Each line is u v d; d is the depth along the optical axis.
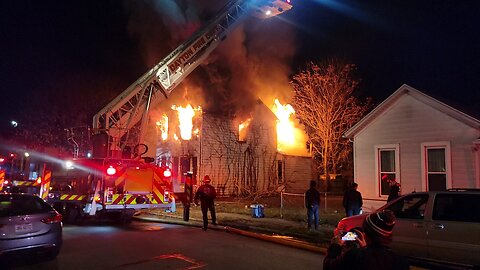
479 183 11.35
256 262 7.91
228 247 9.50
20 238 7.55
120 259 8.11
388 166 13.86
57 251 8.19
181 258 8.22
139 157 15.24
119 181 12.76
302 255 8.64
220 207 18.53
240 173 24.72
